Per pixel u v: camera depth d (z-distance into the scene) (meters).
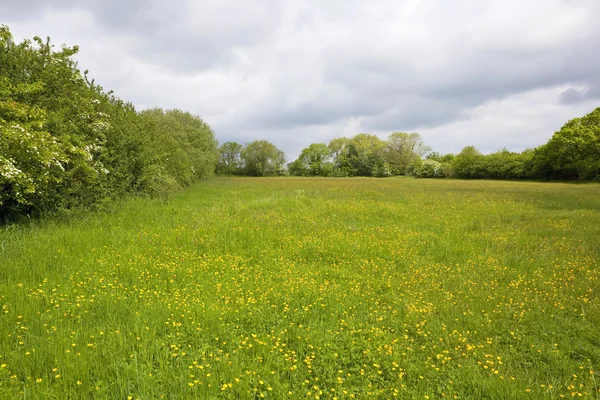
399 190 34.28
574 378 4.04
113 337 4.41
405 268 8.27
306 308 5.72
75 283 6.19
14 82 10.65
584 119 57.28
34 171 9.61
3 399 3.16
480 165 80.50
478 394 3.75
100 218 11.75
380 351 4.54
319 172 112.94
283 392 3.63
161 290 6.27
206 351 4.41
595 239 10.85
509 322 5.46
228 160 112.50
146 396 3.41
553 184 50.56
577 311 5.84
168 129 37.66
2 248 7.48
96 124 13.09
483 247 10.18
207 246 9.39
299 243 10.00
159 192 18.19
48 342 4.16
